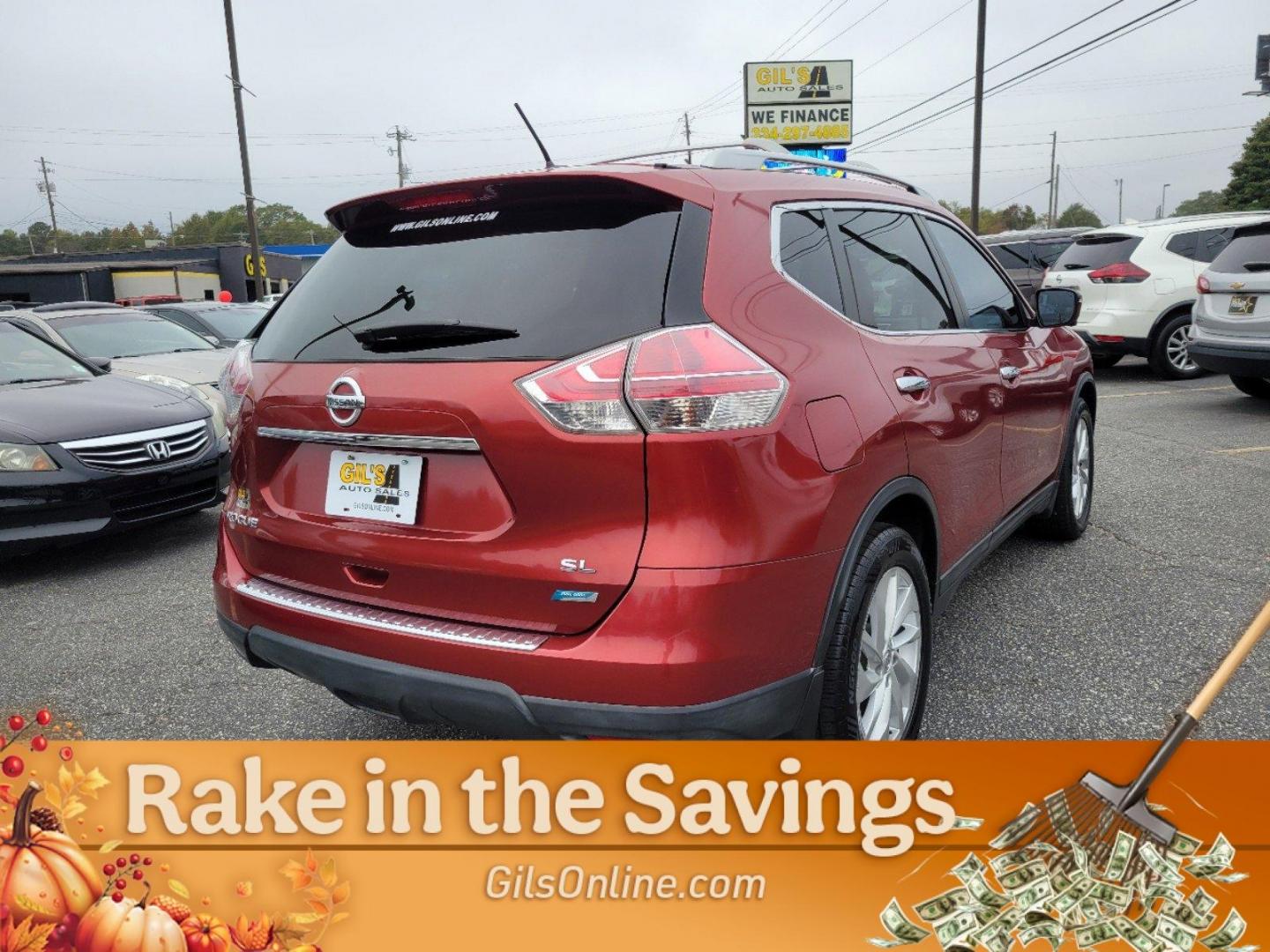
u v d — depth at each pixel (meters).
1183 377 10.52
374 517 2.28
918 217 3.29
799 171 2.79
